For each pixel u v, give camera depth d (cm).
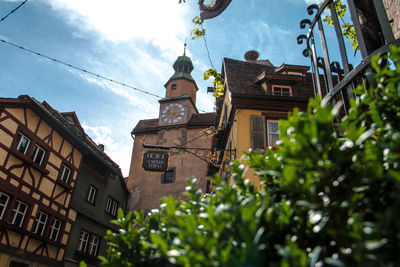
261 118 1077
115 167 2055
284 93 1188
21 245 1257
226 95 1336
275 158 190
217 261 117
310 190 135
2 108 1220
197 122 2358
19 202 1280
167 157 1532
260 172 184
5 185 1197
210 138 2252
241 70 1352
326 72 371
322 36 386
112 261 179
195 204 176
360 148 173
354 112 157
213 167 1681
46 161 1437
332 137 158
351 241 122
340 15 630
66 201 1555
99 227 1800
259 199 177
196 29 904
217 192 173
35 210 1341
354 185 142
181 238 137
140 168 2312
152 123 2552
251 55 2017
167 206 166
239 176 190
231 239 129
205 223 137
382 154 163
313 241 148
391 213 104
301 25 443
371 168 122
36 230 1355
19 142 1307
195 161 2195
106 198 1916
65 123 1641
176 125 2380
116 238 187
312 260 115
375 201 139
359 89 192
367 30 411
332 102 353
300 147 133
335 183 142
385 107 164
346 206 130
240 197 169
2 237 1173
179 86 2683
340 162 133
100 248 1772
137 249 182
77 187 1650
